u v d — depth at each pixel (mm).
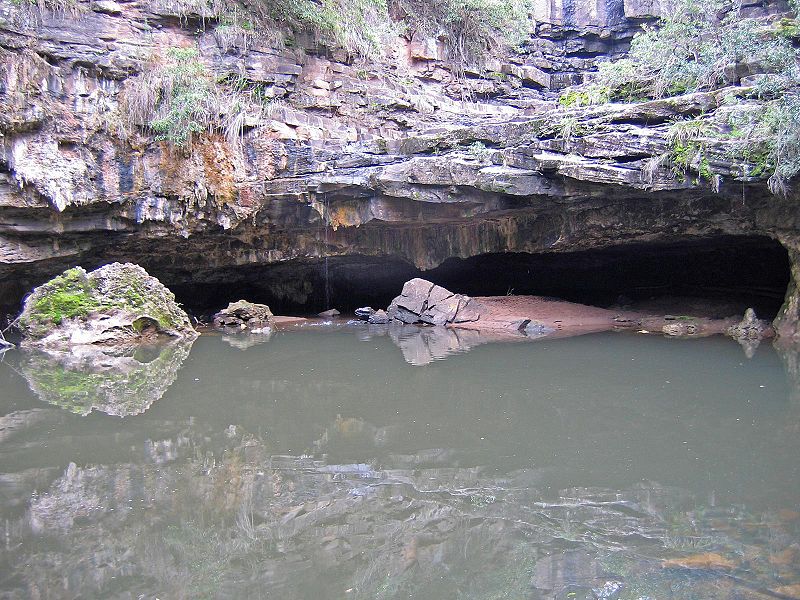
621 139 12109
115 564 3488
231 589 3209
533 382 8438
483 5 20906
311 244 16953
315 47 17703
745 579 3246
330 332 14922
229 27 16141
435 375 9102
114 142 13906
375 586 3248
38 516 4141
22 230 13336
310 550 3672
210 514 4184
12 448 5605
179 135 14273
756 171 11102
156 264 16609
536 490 4578
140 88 14172
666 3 22281
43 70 13180
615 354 10609
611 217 14227
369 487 4691
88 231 14203
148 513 4191
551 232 15367
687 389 7777
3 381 8750
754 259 16781
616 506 4246
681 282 18438
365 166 14828
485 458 5336
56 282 12953
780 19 14453
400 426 6418
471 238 16719
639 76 14148
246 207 15188
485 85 21516
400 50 19969
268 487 4672
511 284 20484
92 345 12484
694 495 4391
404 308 16906
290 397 7758
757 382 8086
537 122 13398
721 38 13648
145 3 15242
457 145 14242
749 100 11844
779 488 4488
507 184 13125
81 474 4941
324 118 17125
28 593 3180
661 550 3594
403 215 15008
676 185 11914
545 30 23406
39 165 12898
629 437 5840
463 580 3295
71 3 14000
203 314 18203
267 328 15703
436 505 4328
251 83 16438
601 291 19703
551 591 3164
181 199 14695
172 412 6977
